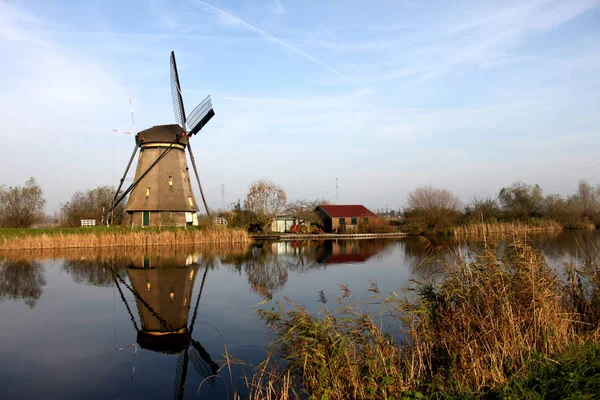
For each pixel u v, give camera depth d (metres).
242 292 15.84
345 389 6.32
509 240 9.82
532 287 7.75
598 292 8.76
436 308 8.26
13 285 17.72
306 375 6.69
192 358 8.91
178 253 30.66
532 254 8.90
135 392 7.28
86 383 7.70
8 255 29.06
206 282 18.14
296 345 7.02
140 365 8.58
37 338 10.47
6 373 8.20
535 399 5.37
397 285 16.16
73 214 50.56
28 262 25.22
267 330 10.75
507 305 7.33
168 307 13.62
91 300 14.79
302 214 57.41
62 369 8.41
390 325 10.00
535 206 55.56
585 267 9.98
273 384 6.87
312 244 39.59
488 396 5.76
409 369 6.66
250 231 53.66
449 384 6.18
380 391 6.17
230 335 10.44
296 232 56.81
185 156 45.31
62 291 16.44
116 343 10.05
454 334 7.20
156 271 21.53
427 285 9.11
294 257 27.70
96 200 52.56
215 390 7.27
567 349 6.79
